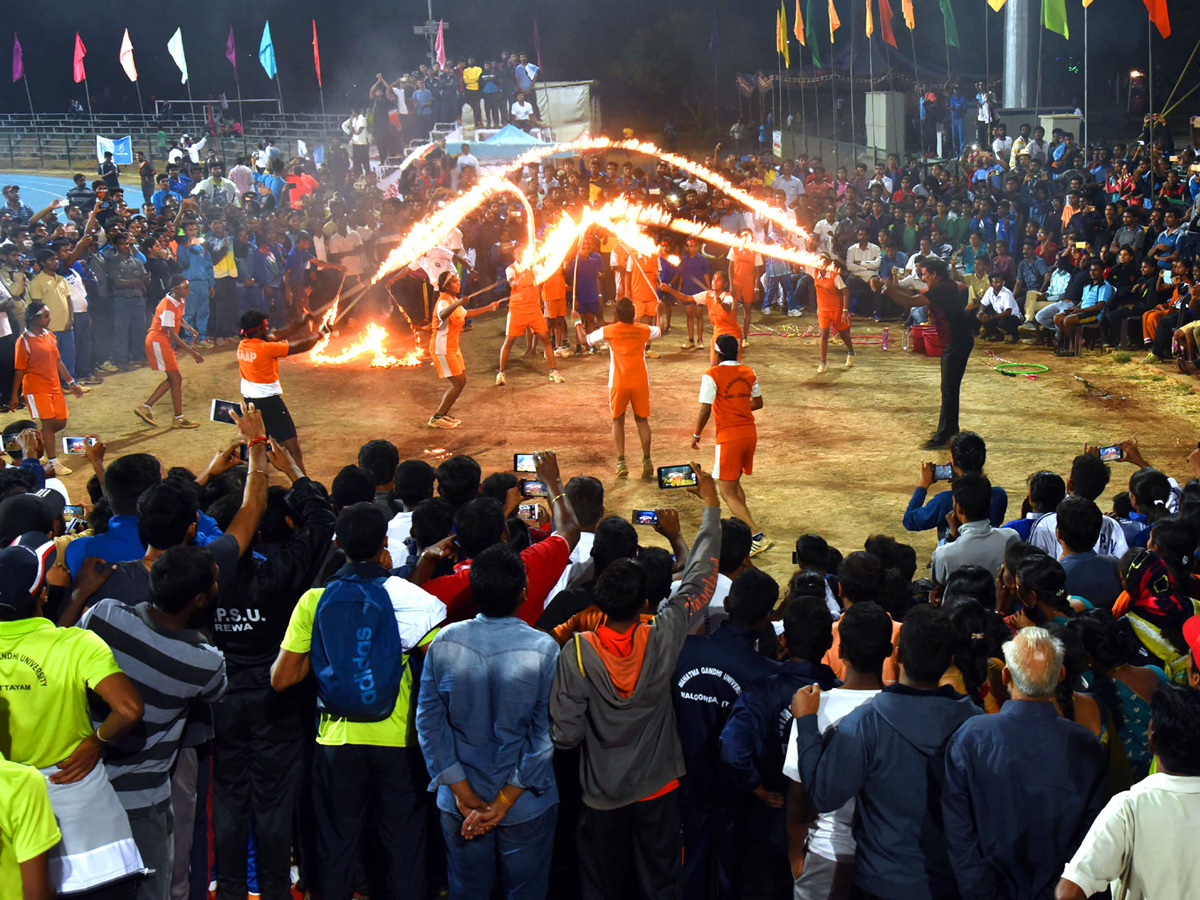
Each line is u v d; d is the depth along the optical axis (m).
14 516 5.65
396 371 17.09
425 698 4.20
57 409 12.02
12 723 3.87
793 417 14.10
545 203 23.31
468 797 4.17
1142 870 3.34
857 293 20.67
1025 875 3.65
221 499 5.91
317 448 13.11
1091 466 7.08
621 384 11.38
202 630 4.57
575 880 4.95
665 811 4.34
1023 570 5.12
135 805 4.30
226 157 38.59
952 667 4.56
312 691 5.07
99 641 4.04
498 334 19.67
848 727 3.84
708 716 4.47
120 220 17.52
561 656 4.20
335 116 40.84
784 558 9.52
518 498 6.06
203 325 18.55
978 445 7.64
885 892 3.84
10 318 14.32
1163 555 5.64
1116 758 4.17
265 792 4.93
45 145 41.28
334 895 4.74
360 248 20.41
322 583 4.79
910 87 36.34
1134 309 16.69
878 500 10.94
